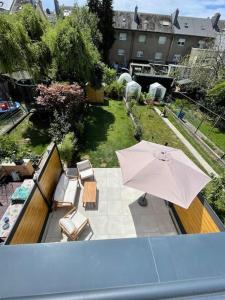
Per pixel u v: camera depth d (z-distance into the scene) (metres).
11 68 10.52
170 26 31.30
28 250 1.03
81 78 13.27
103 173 8.55
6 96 14.48
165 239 1.13
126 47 32.44
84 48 12.55
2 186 7.57
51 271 0.96
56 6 29.23
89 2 27.52
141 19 31.25
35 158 8.48
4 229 5.76
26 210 5.05
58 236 6.09
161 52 32.88
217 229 4.71
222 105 16.19
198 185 5.62
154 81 20.95
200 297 0.89
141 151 6.50
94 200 6.86
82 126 10.74
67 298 0.86
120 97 17.89
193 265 1.02
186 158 6.55
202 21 32.38
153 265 1.01
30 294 0.87
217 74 18.62
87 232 6.22
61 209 6.80
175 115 15.52
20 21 11.80
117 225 6.50
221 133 14.04
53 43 11.66
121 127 12.64
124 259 1.02
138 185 5.54
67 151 8.38
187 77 23.14
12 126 11.09
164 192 5.36
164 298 0.88
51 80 12.99
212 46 23.03
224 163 10.32
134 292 0.89
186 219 6.15
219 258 1.07
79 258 1.01
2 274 0.94
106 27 28.41
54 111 10.23
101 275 0.96
